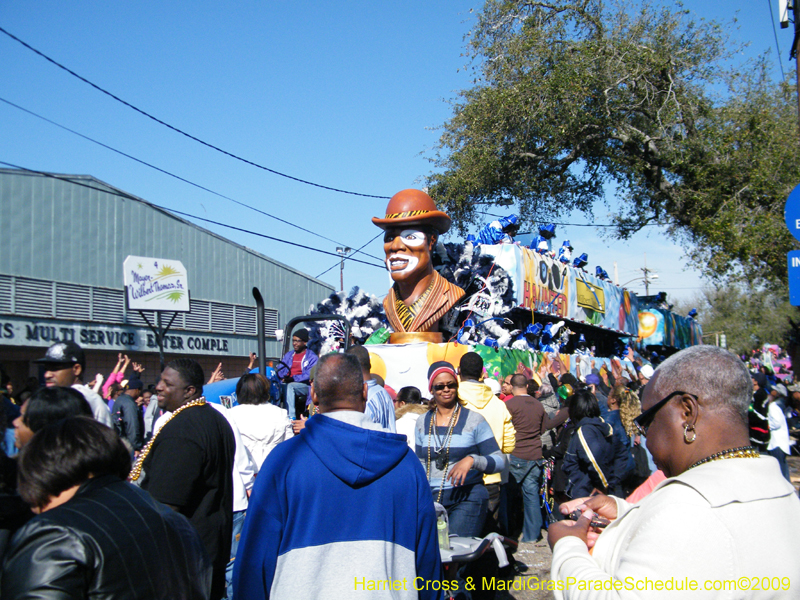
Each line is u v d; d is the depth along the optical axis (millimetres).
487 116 18234
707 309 64312
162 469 3777
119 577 2170
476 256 10500
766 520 1790
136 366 10719
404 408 5961
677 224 19547
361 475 2684
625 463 6742
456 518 4934
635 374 15609
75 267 21484
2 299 19484
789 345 32750
